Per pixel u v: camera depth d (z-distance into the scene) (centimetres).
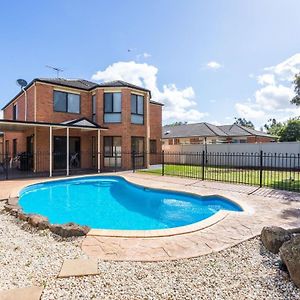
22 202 955
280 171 1622
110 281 319
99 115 1833
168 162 2598
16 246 434
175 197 996
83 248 430
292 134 3547
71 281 318
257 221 584
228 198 835
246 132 3164
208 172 1627
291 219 600
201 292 296
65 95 1778
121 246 439
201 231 516
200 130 3128
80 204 946
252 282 319
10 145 2353
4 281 315
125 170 1773
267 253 409
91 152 1923
